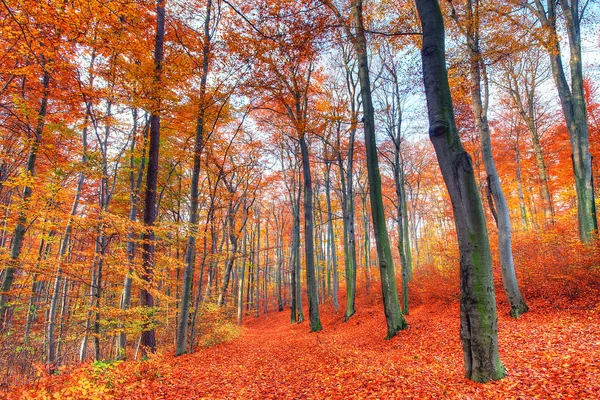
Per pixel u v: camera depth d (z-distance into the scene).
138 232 8.85
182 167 17.28
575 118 10.59
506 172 22.34
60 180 9.92
